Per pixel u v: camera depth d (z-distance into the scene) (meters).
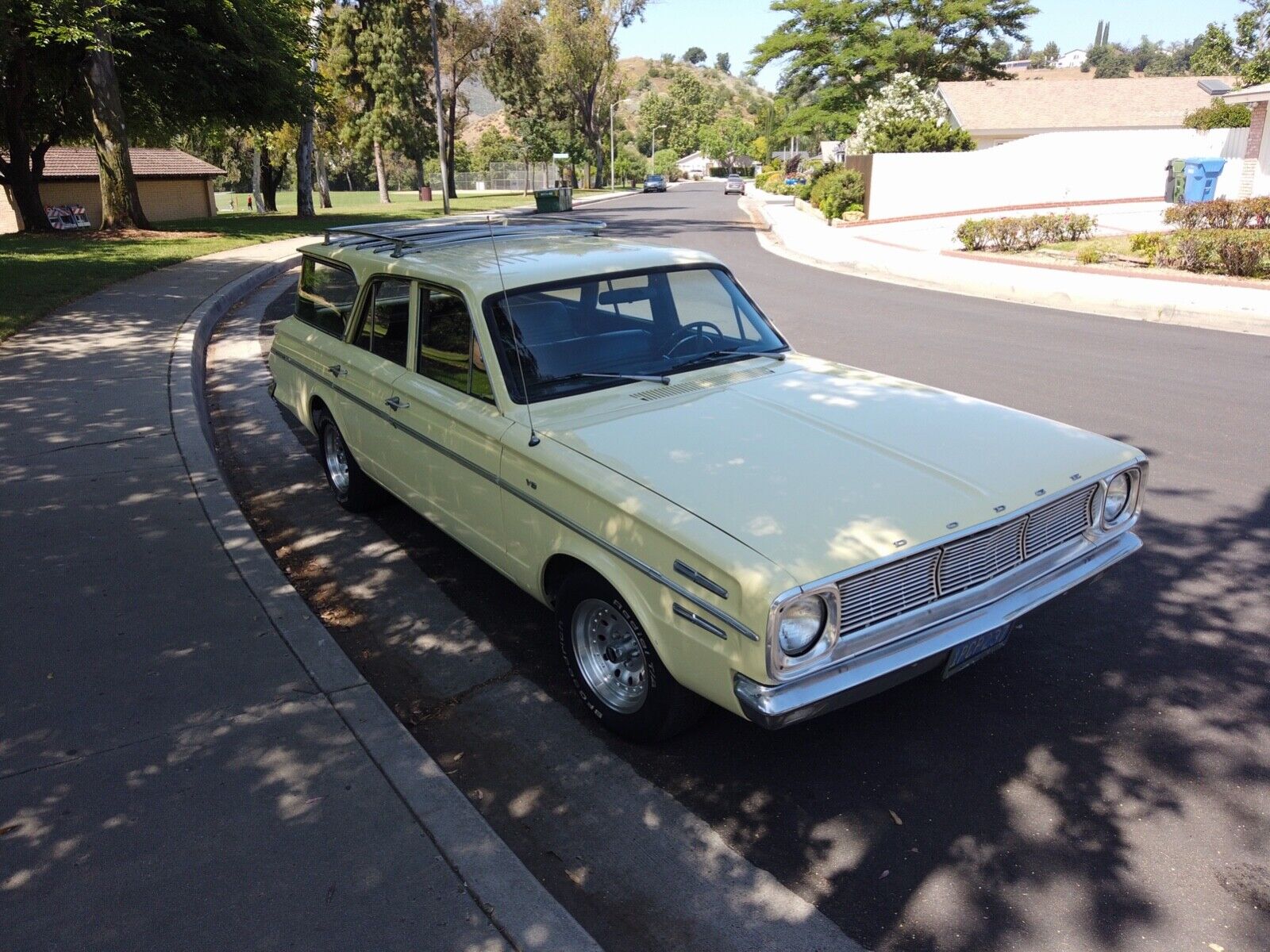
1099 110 41.84
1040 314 13.60
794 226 29.77
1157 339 11.52
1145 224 26.11
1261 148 25.45
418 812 3.06
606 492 3.34
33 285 13.55
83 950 2.54
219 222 31.19
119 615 4.30
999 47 48.09
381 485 5.38
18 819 3.03
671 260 4.83
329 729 3.51
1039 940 2.71
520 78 70.56
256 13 27.11
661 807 3.32
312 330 6.06
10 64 23.38
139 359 9.14
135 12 22.78
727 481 3.34
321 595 4.95
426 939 2.57
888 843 3.12
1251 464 6.71
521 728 3.79
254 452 7.30
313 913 2.66
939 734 3.71
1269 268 16.09
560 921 2.64
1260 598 4.75
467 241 5.33
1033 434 3.92
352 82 52.34
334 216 37.91
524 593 4.98
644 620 3.26
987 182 31.12
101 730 3.49
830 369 4.71
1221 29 36.03
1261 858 3.02
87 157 41.16
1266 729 3.69
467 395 4.25
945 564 3.16
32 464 6.18
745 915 2.83
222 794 3.15
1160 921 2.77
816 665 2.92
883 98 36.31
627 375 4.29
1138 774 3.45
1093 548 3.79
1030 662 4.22
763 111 140.88
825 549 2.94
